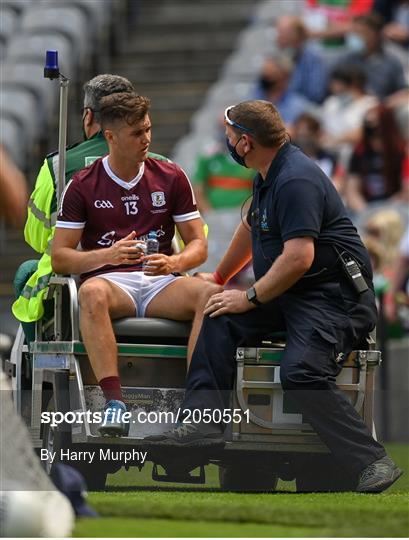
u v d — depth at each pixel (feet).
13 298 139.44
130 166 59.00
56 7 165.99
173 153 150.71
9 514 36.17
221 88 157.38
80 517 40.88
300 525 40.81
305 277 56.59
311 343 55.47
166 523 40.73
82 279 59.36
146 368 57.26
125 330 57.36
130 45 171.83
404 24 148.46
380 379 107.14
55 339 58.29
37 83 151.94
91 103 62.34
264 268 57.98
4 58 158.51
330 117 139.23
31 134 148.56
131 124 57.98
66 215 58.85
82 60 161.48
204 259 59.98
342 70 141.79
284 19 148.87
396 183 135.13
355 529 39.73
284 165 57.47
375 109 137.59
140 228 59.62
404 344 118.52
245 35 165.68
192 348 56.59
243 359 55.88
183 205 60.39
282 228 56.54
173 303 57.77
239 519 41.65
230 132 58.49
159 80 166.09
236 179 138.41
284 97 144.36
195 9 175.11
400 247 124.57
